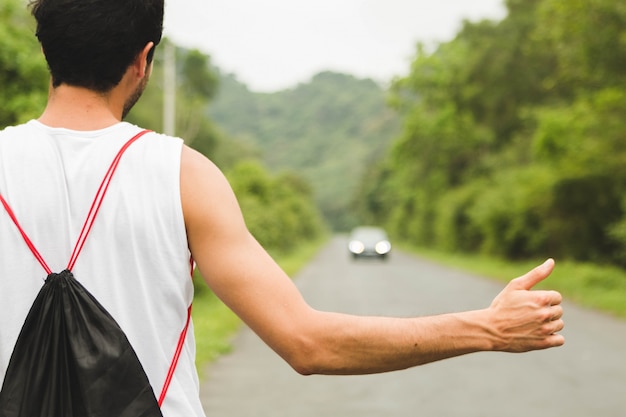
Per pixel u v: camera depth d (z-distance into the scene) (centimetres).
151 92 5034
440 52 5344
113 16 170
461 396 851
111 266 162
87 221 162
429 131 5466
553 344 168
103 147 167
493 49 4612
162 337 164
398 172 7744
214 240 166
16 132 170
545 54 4419
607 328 1428
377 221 12012
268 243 3162
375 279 2745
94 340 157
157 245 163
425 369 1023
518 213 3294
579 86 2419
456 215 4703
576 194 2686
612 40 2066
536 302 167
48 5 169
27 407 156
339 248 6838
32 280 162
